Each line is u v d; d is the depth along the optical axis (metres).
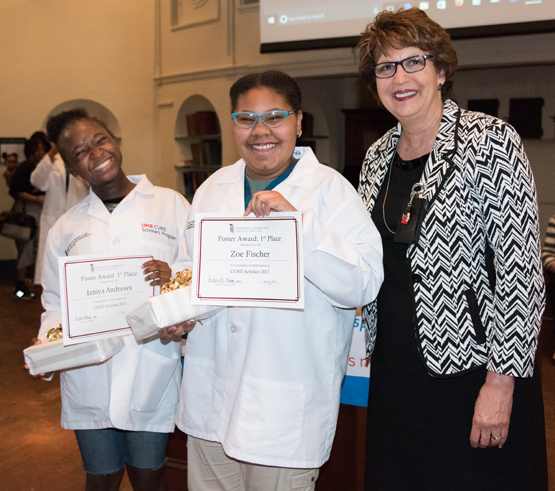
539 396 1.29
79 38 7.12
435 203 1.23
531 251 1.14
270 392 1.23
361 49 1.37
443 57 1.27
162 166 7.40
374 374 1.42
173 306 1.20
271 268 1.13
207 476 1.42
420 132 1.35
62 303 1.34
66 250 1.62
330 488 1.86
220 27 6.34
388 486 1.36
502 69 6.14
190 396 1.39
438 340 1.23
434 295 1.23
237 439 1.23
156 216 1.64
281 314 1.24
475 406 1.21
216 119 6.79
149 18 7.14
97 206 1.61
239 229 1.15
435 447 1.28
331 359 1.29
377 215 1.40
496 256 1.17
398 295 1.33
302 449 1.24
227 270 1.15
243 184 1.38
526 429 1.24
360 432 1.79
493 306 1.21
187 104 7.00
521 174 1.15
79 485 2.32
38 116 7.13
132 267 1.42
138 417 1.51
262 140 1.23
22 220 5.47
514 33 4.36
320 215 1.26
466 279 1.21
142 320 1.23
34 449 2.63
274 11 5.27
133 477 1.60
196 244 1.17
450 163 1.23
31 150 5.39
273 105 1.21
